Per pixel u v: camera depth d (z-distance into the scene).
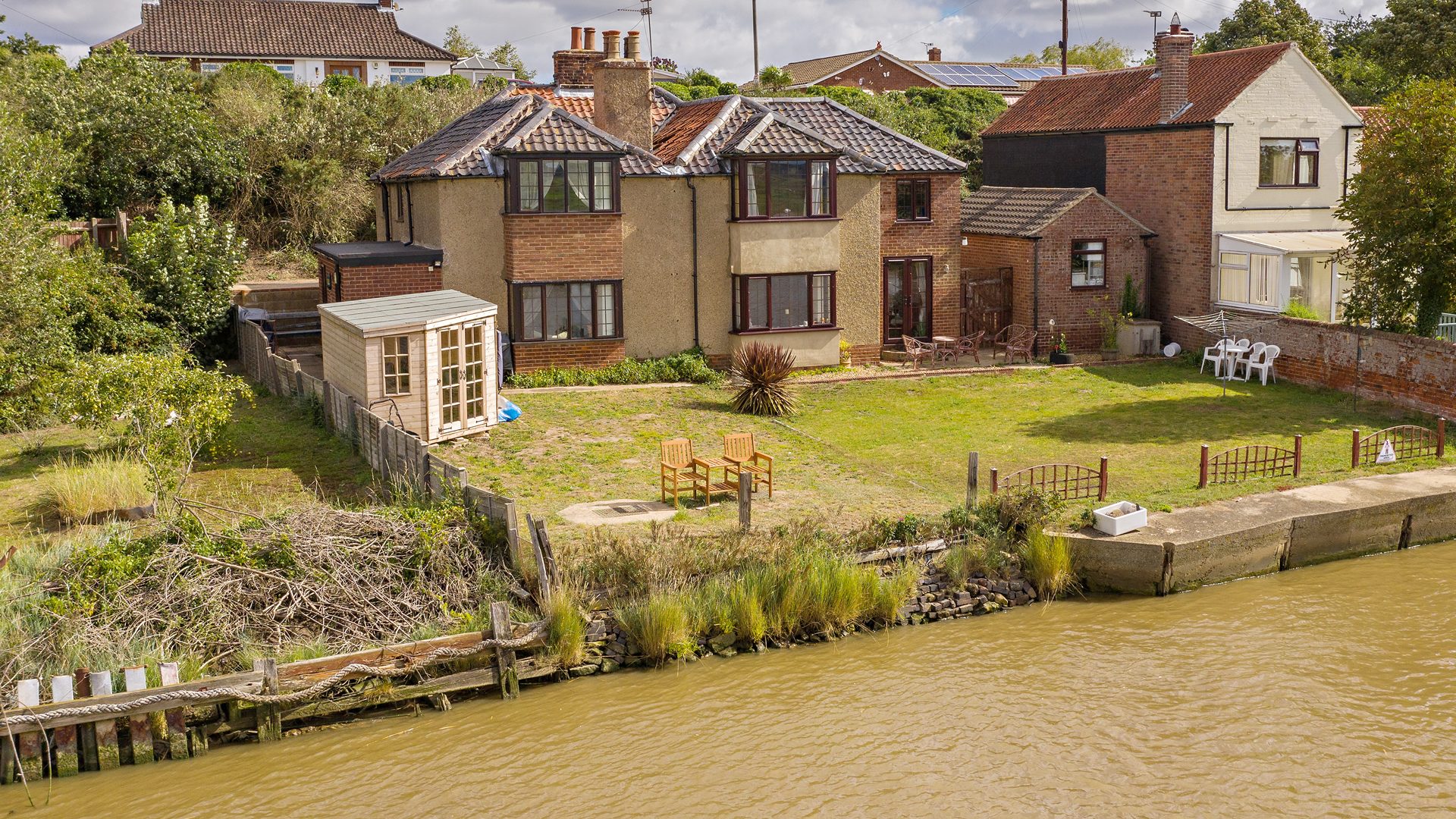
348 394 22.84
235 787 13.96
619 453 23.66
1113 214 33.84
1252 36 61.59
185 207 31.78
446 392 23.69
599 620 16.86
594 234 28.62
